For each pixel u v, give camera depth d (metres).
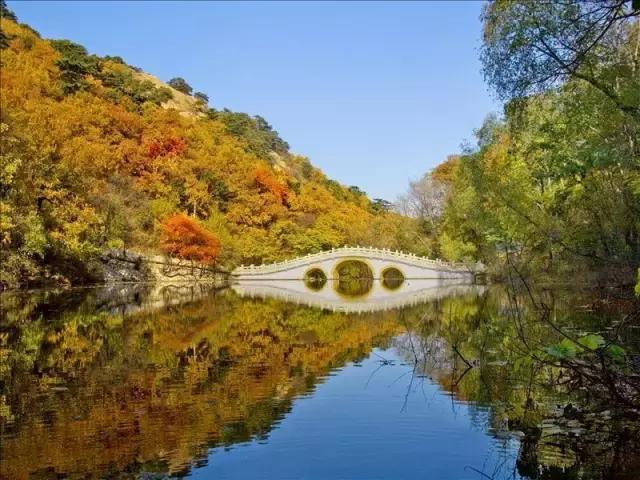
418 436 9.22
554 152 24.03
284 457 8.32
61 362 15.87
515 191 22.16
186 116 122.44
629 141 17.53
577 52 14.43
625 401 9.36
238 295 48.88
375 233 88.69
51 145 45.88
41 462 8.15
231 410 10.87
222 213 82.25
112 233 57.03
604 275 25.06
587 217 23.30
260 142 132.25
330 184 135.12
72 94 88.62
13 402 11.44
